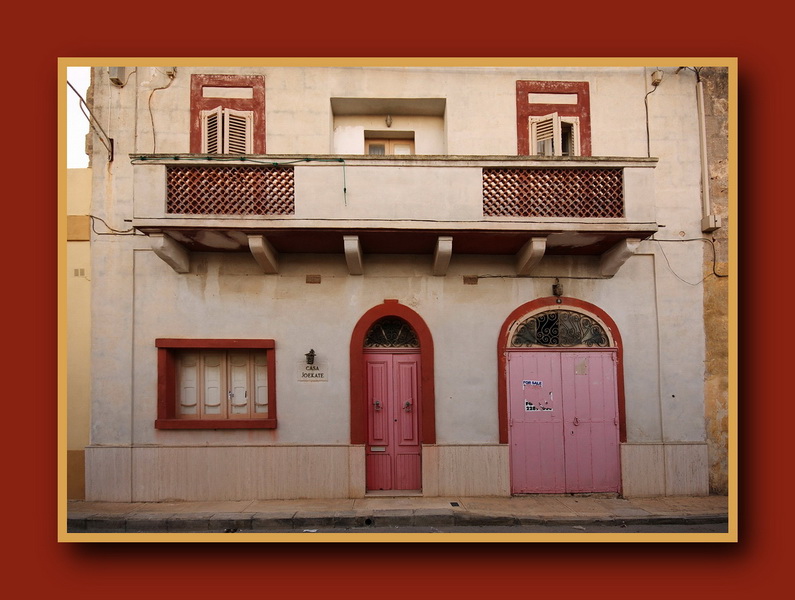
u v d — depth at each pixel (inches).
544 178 279.1
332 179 270.8
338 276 304.0
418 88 316.2
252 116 310.2
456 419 298.4
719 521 262.1
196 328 299.0
